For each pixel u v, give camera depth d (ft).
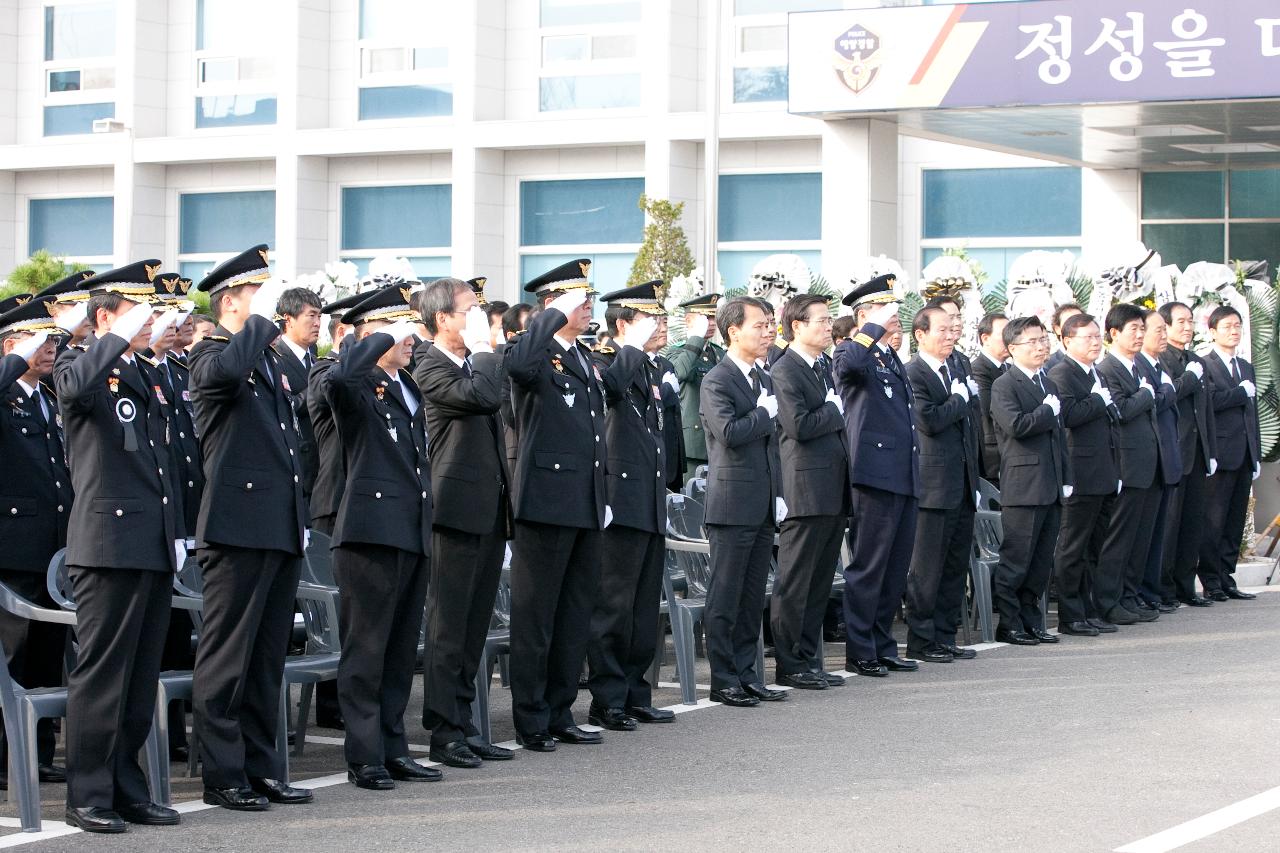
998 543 61.67
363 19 145.59
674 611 48.26
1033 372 58.23
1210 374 70.18
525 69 140.87
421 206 144.97
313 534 43.47
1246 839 32.07
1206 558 69.77
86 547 33.88
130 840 33.14
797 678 50.31
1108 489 60.49
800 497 49.49
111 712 34.01
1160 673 51.55
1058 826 33.30
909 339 81.20
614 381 44.04
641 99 136.77
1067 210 125.18
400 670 39.01
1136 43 82.43
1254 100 81.56
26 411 40.32
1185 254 117.80
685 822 34.12
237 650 35.83
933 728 43.78
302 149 143.33
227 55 149.38
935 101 87.20
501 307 53.52
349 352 37.06
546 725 42.29
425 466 38.68
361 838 33.17
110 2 153.28
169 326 36.29
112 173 153.69
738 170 135.33
